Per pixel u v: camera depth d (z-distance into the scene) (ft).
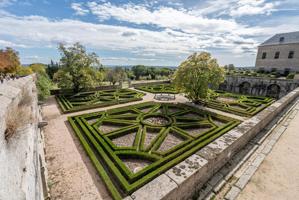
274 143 23.61
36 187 10.06
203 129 35.78
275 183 15.79
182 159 22.44
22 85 17.35
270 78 85.51
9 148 6.23
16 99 9.73
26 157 8.47
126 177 19.43
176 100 64.49
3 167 5.17
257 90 91.04
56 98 62.18
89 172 20.95
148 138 30.89
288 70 109.29
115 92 74.59
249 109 49.93
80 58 66.85
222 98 68.90
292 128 28.81
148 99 64.95
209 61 51.47
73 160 23.43
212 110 50.39
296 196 14.19
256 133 26.18
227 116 42.96
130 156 24.44
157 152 24.47
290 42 107.65
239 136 20.45
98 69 79.56
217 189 15.16
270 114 31.01
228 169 17.95
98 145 26.25
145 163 23.29
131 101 59.52
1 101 7.46
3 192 4.60
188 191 13.62
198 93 53.47
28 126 10.11
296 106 42.01
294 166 18.42
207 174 15.76
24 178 7.31
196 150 24.81
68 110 45.37
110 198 16.98
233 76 100.12
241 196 14.29
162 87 91.35
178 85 54.75
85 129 32.12
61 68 67.10
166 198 11.20
